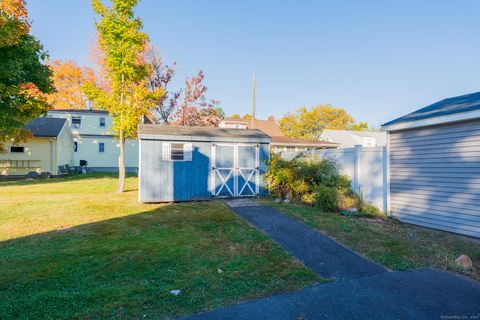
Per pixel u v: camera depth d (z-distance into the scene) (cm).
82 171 2278
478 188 543
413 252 475
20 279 355
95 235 559
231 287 345
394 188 729
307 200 906
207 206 865
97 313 280
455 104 690
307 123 4944
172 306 298
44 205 858
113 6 1116
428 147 641
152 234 569
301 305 307
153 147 910
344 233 581
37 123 2084
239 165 1028
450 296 330
